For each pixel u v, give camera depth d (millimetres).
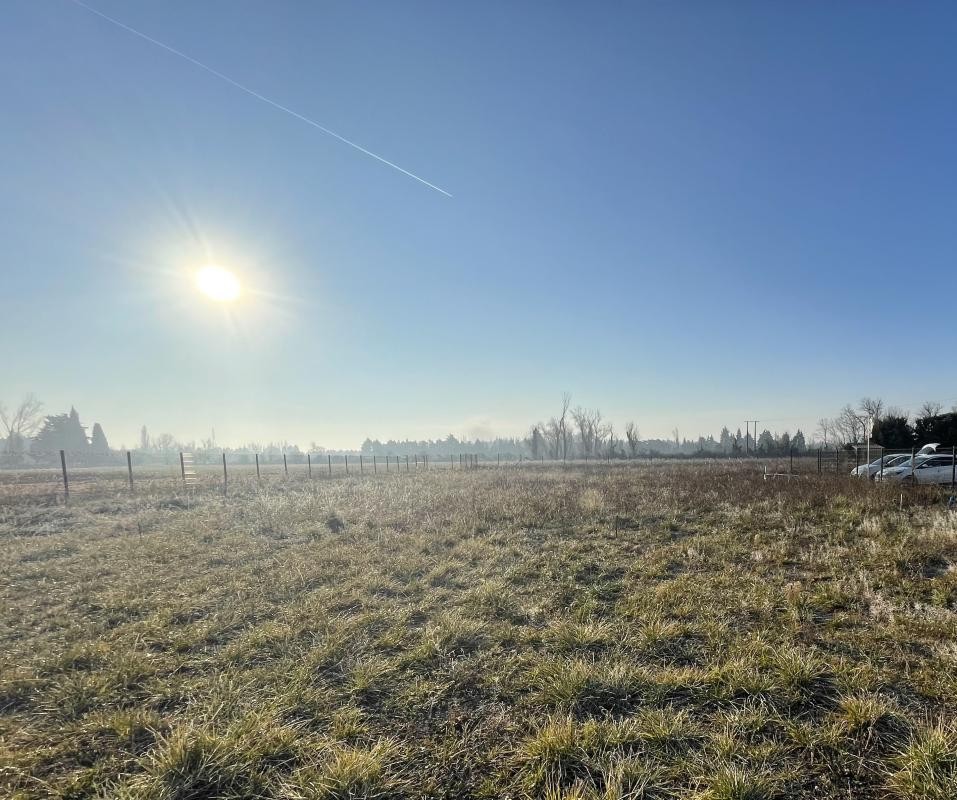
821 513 11555
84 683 4125
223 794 2875
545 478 25266
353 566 7766
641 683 3865
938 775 2777
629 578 6926
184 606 6062
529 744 3201
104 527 11883
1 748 3295
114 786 2953
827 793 2758
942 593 5566
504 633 5023
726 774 2820
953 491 14141
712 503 13656
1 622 5688
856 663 4145
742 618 5254
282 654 4711
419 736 3404
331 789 2832
